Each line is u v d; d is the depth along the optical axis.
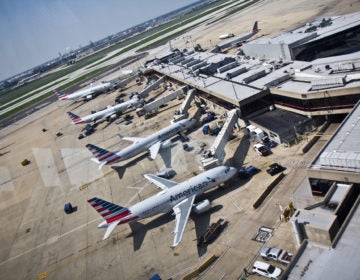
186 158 98.12
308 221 47.72
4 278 73.19
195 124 119.12
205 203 71.31
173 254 63.66
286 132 85.06
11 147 169.12
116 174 103.00
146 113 147.12
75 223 85.00
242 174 78.75
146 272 61.47
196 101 143.00
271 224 61.88
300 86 92.44
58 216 91.00
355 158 53.09
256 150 87.38
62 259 73.06
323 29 128.25
